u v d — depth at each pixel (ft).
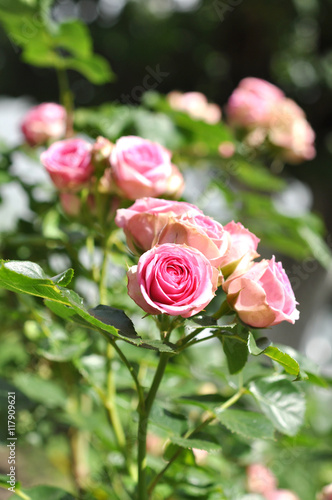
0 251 2.95
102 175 2.35
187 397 2.22
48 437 2.95
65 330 2.68
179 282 1.85
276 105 3.60
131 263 2.42
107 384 2.48
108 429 2.69
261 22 8.42
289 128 3.59
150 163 2.27
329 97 8.78
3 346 3.18
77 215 2.52
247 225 3.37
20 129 3.30
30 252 2.92
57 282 1.82
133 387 2.59
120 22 8.43
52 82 8.16
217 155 3.46
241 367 1.99
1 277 1.82
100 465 2.86
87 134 3.13
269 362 2.34
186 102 3.84
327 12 8.52
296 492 3.04
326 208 8.59
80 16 8.25
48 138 3.26
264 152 3.69
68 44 3.10
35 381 2.75
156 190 2.27
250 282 1.87
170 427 2.14
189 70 8.74
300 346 8.53
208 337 1.96
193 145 3.37
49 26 3.05
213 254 1.89
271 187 3.56
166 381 2.71
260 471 2.90
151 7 8.61
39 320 2.52
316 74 8.71
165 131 3.12
